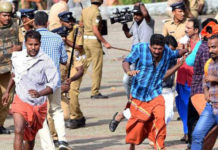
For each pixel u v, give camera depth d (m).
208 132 15.70
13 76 16.03
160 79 16.67
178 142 19.34
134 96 16.72
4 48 20.58
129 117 17.22
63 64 17.89
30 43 15.34
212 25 16.69
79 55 20.20
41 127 15.84
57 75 15.52
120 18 23.42
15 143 15.23
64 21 20.02
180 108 19.02
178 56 16.77
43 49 17.44
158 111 16.50
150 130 16.73
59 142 17.31
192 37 18.50
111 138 20.00
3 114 20.70
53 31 19.77
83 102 25.92
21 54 15.54
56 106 17.34
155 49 16.23
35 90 15.11
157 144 16.56
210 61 15.38
